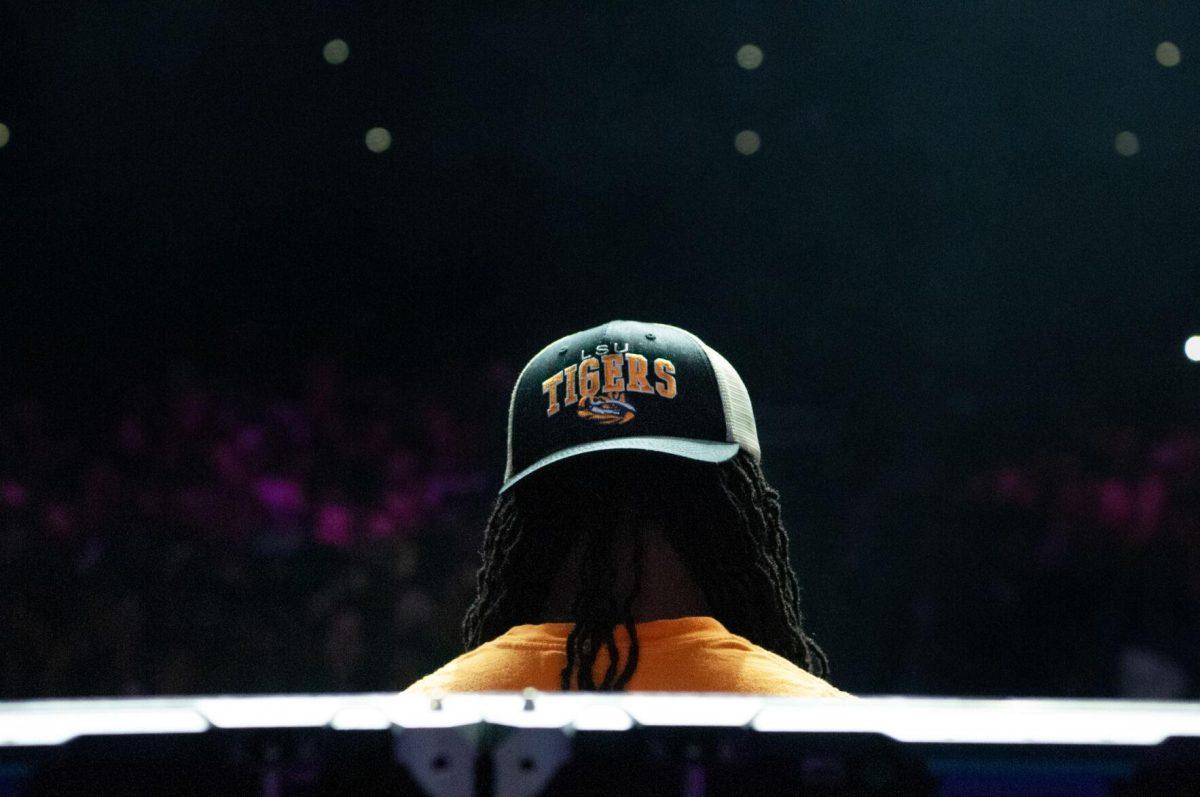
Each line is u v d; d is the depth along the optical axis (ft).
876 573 46.78
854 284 55.36
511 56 53.47
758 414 52.65
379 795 3.10
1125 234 54.70
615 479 6.31
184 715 3.12
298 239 56.34
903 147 54.29
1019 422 51.88
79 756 3.06
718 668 5.80
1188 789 3.03
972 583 45.42
